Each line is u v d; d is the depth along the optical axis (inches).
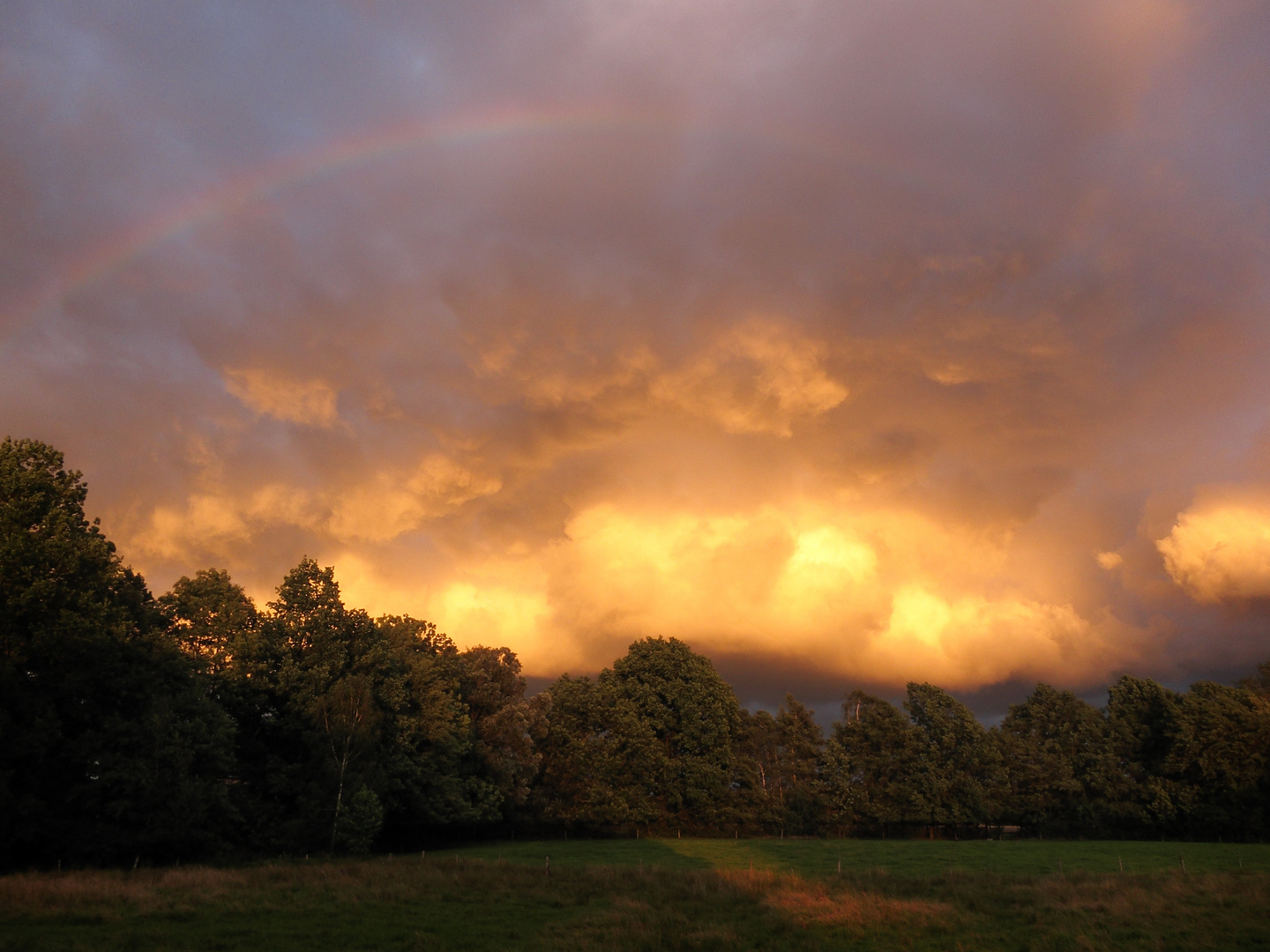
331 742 2220.7
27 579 1568.7
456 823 3208.7
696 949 978.7
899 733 3998.5
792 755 4581.7
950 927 1118.4
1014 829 4232.3
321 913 1156.5
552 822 3629.4
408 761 2603.3
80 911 1054.4
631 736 3565.5
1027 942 1024.9
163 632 2207.2
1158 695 3914.9
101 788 1742.1
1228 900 1325.0
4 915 1031.0
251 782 2381.9
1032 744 4074.8
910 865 2244.1
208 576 2539.4
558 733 3754.9
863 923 1153.4
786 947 1010.1
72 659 1631.4
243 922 1071.0
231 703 2357.3
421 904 1278.3
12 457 1665.8
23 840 1631.4
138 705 1875.0
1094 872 1979.6
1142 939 1021.8
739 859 2409.0
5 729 1524.4
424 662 2861.7
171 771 1784.0
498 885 1510.8
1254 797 3481.8
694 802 3629.4
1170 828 3651.6
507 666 3501.5
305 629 2534.5
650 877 1642.5
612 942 993.5
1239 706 3607.3
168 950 871.7
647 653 3809.1
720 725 3686.0
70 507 1792.6
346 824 2129.7
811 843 3248.0
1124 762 3895.2
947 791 3841.0
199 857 1919.3
